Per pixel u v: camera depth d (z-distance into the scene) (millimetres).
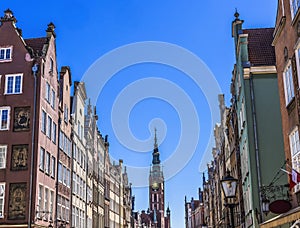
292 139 19312
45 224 33344
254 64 28844
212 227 64000
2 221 31375
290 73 19594
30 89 34000
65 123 40750
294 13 18625
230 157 41375
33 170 32188
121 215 72250
